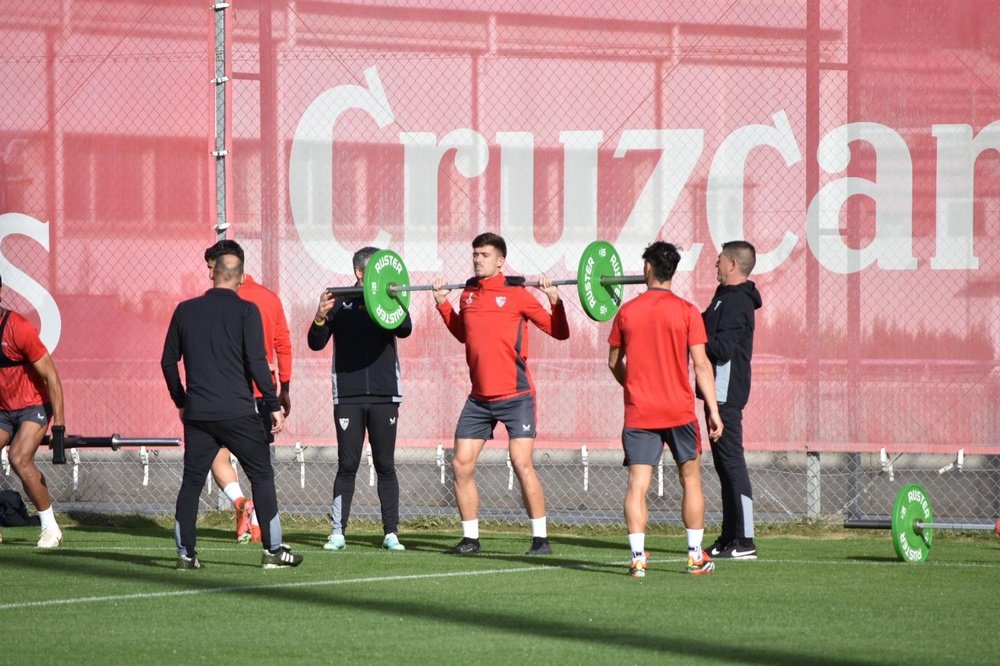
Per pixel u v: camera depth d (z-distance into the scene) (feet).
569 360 129.29
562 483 148.66
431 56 132.26
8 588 90.33
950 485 142.51
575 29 129.70
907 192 123.65
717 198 127.24
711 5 127.24
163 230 136.15
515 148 130.72
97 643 71.15
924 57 123.44
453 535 127.75
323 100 134.10
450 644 70.95
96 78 137.39
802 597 86.58
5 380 112.98
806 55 125.39
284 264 134.62
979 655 68.28
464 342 112.47
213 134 135.44
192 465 98.17
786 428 125.39
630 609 81.87
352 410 114.21
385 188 133.08
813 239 125.08
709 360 106.32
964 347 122.42
